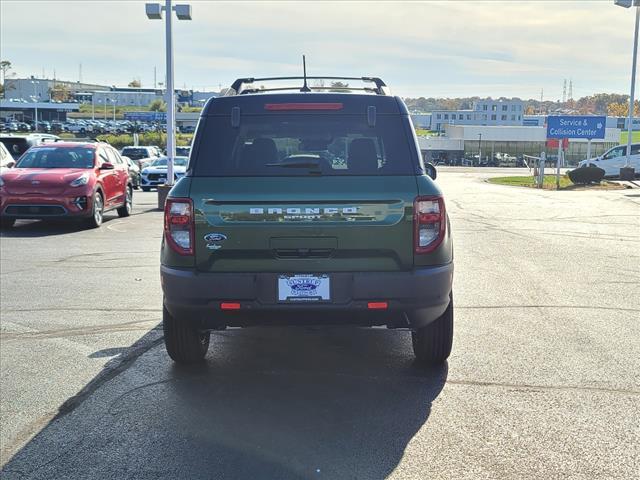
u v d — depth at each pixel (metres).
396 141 4.85
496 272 9.47
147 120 128.75
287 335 6.54
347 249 4.62
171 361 5.72
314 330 6.70
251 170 4.72
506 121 141.25
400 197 4.62
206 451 4.01
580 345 6.03
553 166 85.75
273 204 4.60
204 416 4.54
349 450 4.00
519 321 6.85
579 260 10.48
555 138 36.56
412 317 4.71
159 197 19.00
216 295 4.63
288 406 4.70
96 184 14.55
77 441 4.17
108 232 14.03
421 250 4.64
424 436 4.19
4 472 3.78
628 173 35.91
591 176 32.28
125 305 7.66
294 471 3.75
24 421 4.48
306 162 4.70
